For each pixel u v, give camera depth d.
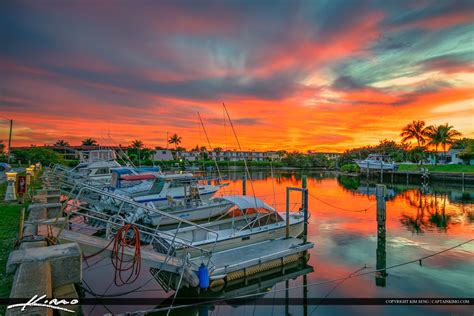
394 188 40.47
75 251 6.04
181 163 86.75
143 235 13.59
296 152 125.75
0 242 8.51
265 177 67.44
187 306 8.10
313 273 10.46
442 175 44.84
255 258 10.15
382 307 8.02
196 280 8.50
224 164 99.94
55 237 7.57
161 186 18.89
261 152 135.00
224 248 11.43
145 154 88.56
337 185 46.16
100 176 24.70
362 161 60.03
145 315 7.66
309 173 83.62
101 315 7.44
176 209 16.55
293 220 14.15
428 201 27.97
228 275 9.37
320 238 14.93
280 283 9.71
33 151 51.19
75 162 61.00
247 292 9.09
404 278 9.90
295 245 11.55
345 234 15.70
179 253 10.51
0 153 64.19
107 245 7.89
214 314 7.89
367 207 24.56
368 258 11.93
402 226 17.52
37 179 28.11
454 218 19.86
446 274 10.20
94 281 9.42
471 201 27.89
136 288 9.05
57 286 5.69
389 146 81.19
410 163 65.44
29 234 7.91
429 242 14.12
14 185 16.44
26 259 5.51
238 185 46.84
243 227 12.52
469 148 53.34
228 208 17.48
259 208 13.51
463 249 12.90
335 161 102.94
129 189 19.17
